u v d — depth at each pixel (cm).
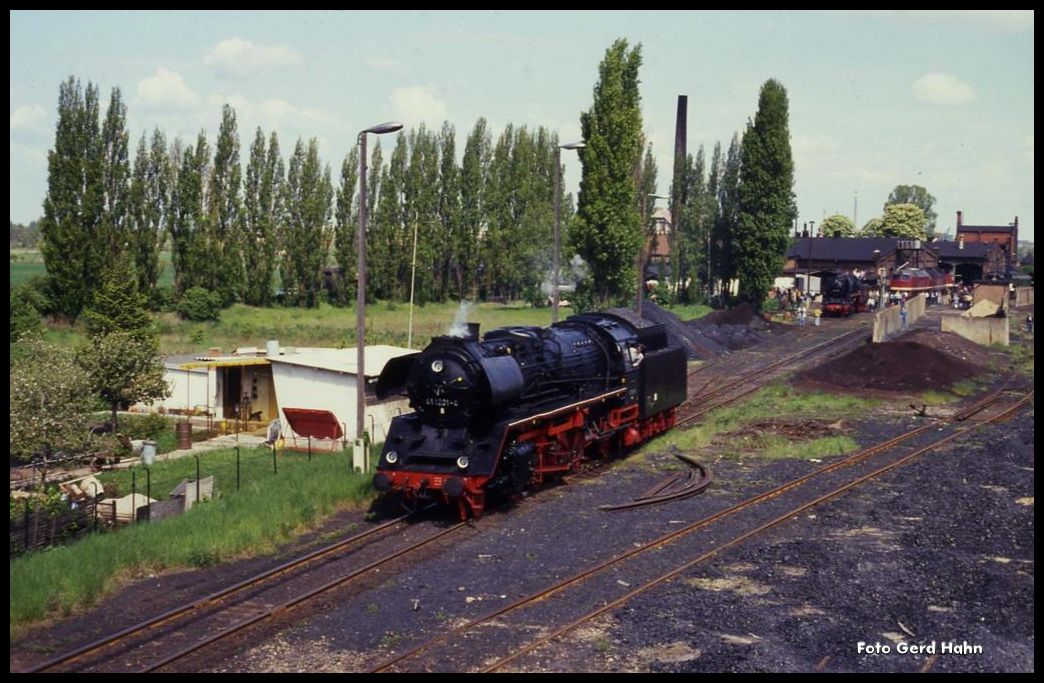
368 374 3178
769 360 4834
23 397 2725
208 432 3622
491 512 1978
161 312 6675
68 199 5859
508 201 8325
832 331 6219
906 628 1360
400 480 1948
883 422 3133
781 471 2364
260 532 1756
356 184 7731
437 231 8094
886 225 14762
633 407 2655
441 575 1577
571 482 2259
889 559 1658
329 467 2331
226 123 7062
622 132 5075
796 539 1775
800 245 10406
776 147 7469
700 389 3922
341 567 1619
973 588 1522
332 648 1278
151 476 2792
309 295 7512
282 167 7388
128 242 6312
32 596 1386
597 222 5097
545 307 7856
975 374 4188
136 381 3406
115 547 1634
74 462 2984
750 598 1469
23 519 1859
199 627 1355
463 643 1287
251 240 7269
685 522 1884
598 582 1533
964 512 1953
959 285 10644
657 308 5325
